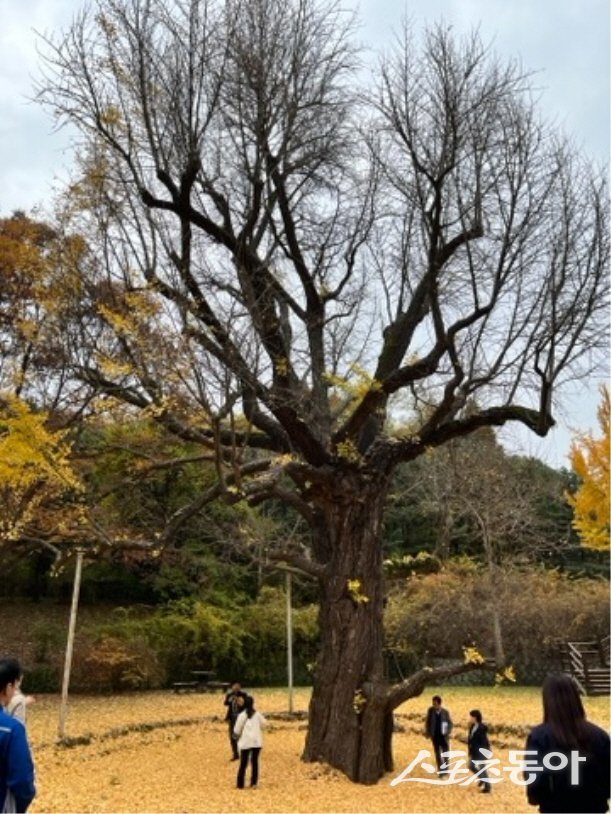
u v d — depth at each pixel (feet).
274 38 41.32
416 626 92.84
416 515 114.01
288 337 48.16
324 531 47.62
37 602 102.32
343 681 42.29
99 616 97.09
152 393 37.68
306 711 67.10
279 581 99.96
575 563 126.31
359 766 40.91
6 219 62.03
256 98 41.14
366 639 42.80
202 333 36.73
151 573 91.91
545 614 89.51
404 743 53.52
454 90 39.68
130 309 39.27
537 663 89.10
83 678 77.71
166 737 55.67
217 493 40.27
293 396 43.42
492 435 92.99
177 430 41.57
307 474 42.24
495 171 40.86
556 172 41.75
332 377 41.57
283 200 48.32
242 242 42.22
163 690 80.48
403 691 40.83
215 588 93.25
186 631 82.99
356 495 43.80
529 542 106.42
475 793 38.96
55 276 42.68
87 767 44.57
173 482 82.17
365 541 43.86
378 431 49.83
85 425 50.75
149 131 39.37
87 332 41.98
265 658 89.10
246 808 35.19
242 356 38.60
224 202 42.73
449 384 41.42
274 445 49.96
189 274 38.86
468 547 110.93
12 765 13.88
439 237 41.27
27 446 35.96
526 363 42.34
